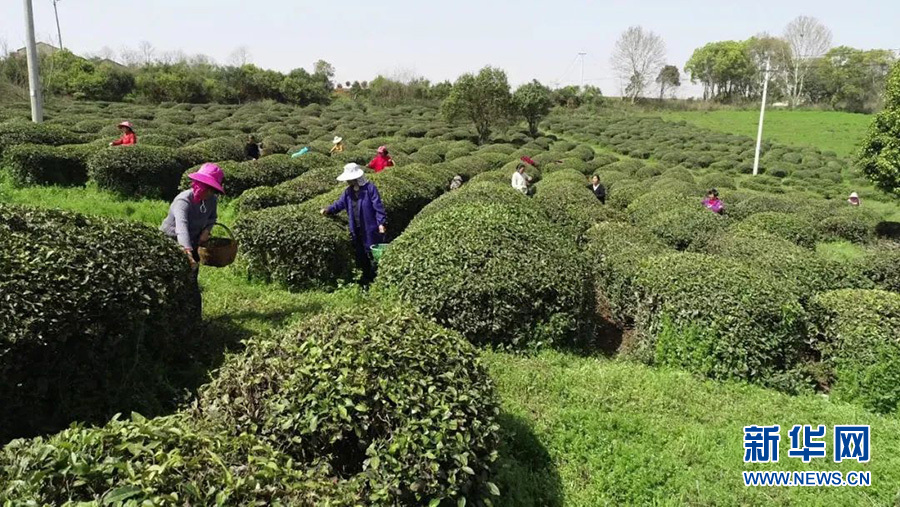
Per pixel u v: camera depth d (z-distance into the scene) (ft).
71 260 13.78
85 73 147.43
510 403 16.47
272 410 11.16
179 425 9.83
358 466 11.46
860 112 204.74
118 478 8.22
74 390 13.32
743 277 20.83
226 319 21.07
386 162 47.96
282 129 107.76
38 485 7.88
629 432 15.78
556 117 178.29
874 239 46.96
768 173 103.71
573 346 21.16
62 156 41.96
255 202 35.53
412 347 12.33
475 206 24.16
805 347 20.80
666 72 265.54
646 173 86.84
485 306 20.13
